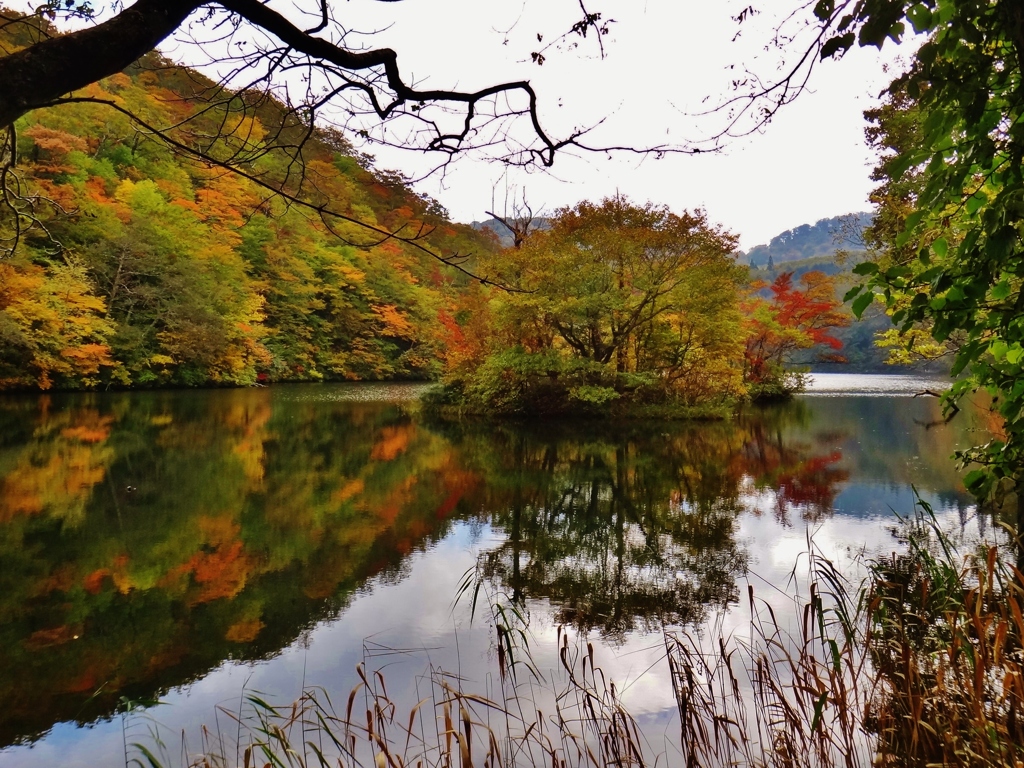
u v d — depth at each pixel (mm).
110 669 4297
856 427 17766
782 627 4590
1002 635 2604
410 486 10156
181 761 3236
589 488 10023
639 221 17531
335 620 5035
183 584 5867
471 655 4367
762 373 28656
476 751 3219
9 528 7570
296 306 38125
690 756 2943
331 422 18797
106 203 25562
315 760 3189
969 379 2818
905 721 3076
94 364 24062
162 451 12836
